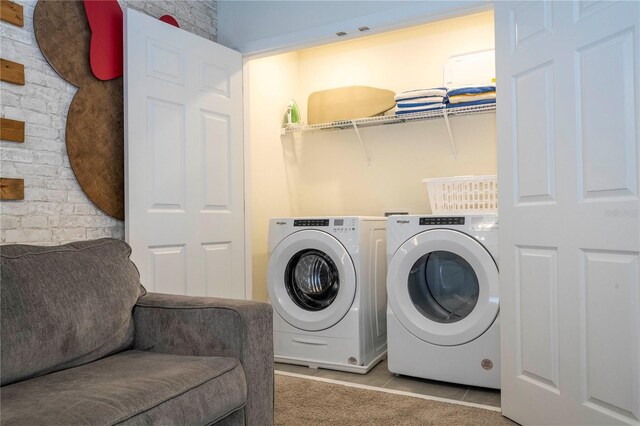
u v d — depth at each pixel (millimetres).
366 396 2361
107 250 1805
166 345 1718
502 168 2123
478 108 3006
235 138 2922
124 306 1703
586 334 1732
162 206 2465
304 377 2658
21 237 1982
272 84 3574
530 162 1966
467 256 2432
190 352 1671
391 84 3578
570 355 1787
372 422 2057
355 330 2709
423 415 2133
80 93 2230
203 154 2701
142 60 2373
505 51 2100
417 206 3479
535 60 1938
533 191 1954
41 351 1417
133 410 1171
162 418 1224
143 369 1439
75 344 1509
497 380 2363
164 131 2480
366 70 3674
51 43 2109
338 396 2361
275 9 2904
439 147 3400
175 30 2557
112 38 2371
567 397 1797
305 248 2861
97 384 1304
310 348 2838
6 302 1394
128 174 2295
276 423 2043
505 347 2117
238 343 1587
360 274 2725
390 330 2641
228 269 2850
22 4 2008
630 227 1564
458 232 2459
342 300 2725
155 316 1751
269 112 3531
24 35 2014
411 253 2570
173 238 2504
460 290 2572
